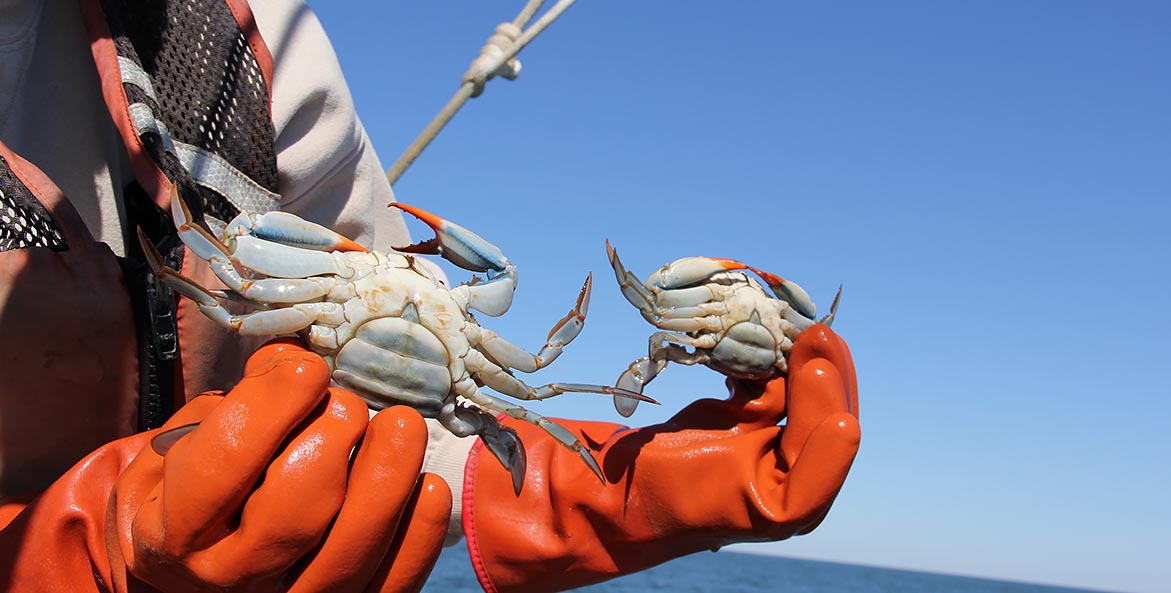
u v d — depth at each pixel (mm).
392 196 2945
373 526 1501
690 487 2104
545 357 1938
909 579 194250
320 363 1539
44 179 1945
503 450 1951
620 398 2121
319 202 2619
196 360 2088
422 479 1645
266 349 1603
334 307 1654
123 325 1959
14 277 1833
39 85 2189
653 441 2201
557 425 1962
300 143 2451
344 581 1517
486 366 1808
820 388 2094
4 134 2123
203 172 2152
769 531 2053
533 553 2201
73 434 1912
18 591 1609
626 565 2213
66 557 1630
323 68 2506
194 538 1447
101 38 2094
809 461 1997
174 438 1599
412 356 1691
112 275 1961
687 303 2076
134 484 1573
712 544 2176
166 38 2168
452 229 1903
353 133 2604
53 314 1865
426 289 1738
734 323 2107
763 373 2191
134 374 1987
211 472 1439
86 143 2238
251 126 2270
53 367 1871
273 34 2467
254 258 1631
